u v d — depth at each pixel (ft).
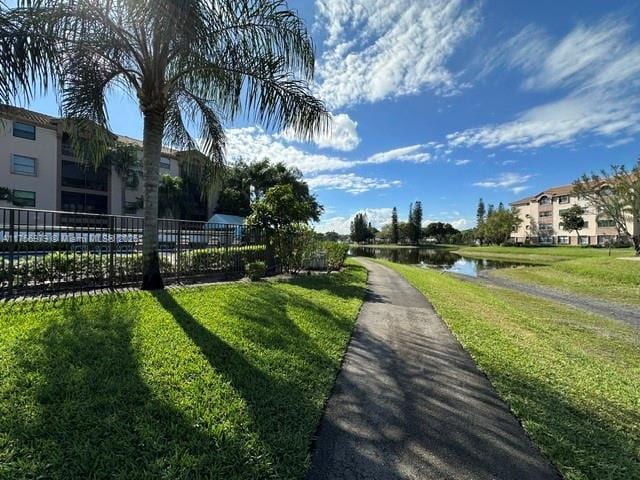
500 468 7.34
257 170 120.37
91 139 22.20
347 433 8.38
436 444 8.09
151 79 20.30
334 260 48.44
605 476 7.27
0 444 6.85
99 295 18.84
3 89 15.42
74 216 26.76
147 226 21.42
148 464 6.62
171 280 26.76
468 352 14.92
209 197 30.63
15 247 19.95
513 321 23.29
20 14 15.58
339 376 11.74
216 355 11.88
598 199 112.98
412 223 292.40
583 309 36.09
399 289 33.78
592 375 13.43
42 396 8.51
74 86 19.69
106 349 11.50
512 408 9.97
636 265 62.59
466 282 56.49
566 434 8.73
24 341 11.62
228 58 18.97
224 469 6.70
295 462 7.14
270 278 32.27
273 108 20.42
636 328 26.58
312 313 19.21
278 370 11.28
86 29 17.67
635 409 10.54
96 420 7.77
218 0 16.58
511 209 238.48
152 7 15.48
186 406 8.61
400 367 12.82
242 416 8.44
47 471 6.31
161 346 12.17
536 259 118.62
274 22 19.51
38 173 88.38
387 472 7.05
